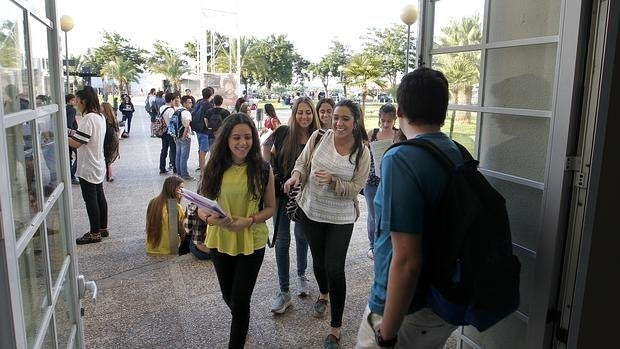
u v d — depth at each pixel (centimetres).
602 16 154
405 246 140
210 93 805
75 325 188
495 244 136
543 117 186
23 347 103
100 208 473
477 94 224
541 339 179
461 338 240
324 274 306
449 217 139
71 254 182
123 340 286
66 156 176
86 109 444
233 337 241
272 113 798
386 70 3114
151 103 1529
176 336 291
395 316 143
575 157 166
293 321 313
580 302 126
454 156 147
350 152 276
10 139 111
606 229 124
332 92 4028
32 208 132
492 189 144
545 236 176
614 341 127
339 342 284
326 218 272
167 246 429
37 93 142
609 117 118
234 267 249
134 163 958
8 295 96
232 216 242
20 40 123
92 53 4816
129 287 360
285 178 315
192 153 1141
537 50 190
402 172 142
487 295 135
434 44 247
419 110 153
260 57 4162
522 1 196
